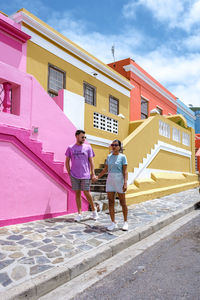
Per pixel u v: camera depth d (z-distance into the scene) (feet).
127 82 40.57
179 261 10.66
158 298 7.66
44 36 25.85
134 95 45.44
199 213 21.75
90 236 12.96
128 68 44.70
